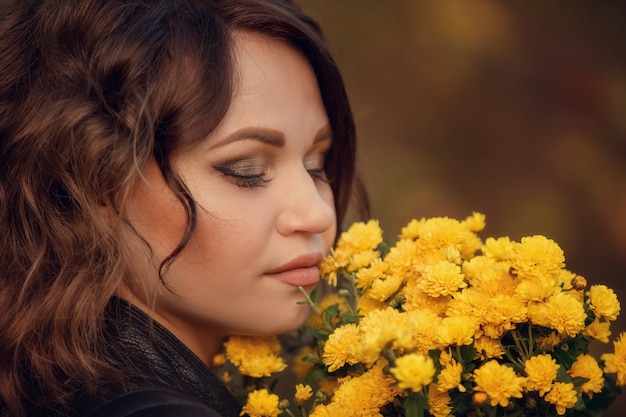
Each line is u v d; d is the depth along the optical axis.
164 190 1.19
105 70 1.23
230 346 1.36
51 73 1.28
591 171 5.08
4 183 1.29
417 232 1.38
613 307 1.12
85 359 1.16
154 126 1.19
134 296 1.25
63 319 1.20
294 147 1.27
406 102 5.13
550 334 1.10
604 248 4.95
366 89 5.07
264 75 1.25
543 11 5.32
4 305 1.25
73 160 1.23
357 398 1.08
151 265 1.21
